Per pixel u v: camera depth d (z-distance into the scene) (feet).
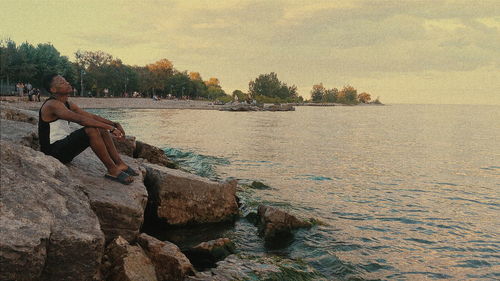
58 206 13.12
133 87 414.21
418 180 46.03
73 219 12.92
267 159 57.82
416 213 30.96
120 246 15.12
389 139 105.91
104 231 16.65
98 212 16.40
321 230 25.25
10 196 12.13
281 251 21.62
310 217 27.84
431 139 110.32
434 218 29.63
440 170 54.65
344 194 36.96
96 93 365.81
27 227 11.14
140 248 16.24
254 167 50.01
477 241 24.59
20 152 15.17
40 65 268.41
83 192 15.81
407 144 93.30
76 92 308.40
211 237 23.54
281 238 23.68
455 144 96.58
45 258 11.10
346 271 19.12
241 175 44.09
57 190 14.16
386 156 68.74
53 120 18.69
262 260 19.07
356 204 33.19
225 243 21.17
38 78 265.54
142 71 432.25
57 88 18.74
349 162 59.21
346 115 309.01
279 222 24.48
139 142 42.68
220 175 43.55
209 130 105.29
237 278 16.42
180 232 24.26
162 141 75.92
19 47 270.26
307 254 21.29
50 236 11.51
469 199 36.73
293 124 156.97
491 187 42.73
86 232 12.44
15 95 185.57
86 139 18.93
